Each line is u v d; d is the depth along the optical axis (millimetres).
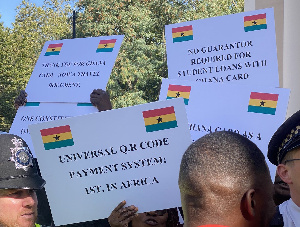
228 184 1224
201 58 2557
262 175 1270
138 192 2109
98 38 3070
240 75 2490
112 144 2098
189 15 22547
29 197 1904
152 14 23125
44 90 3059
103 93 2938
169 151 2076
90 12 22141
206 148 1283
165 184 2092
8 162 1857
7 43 23062
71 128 2104
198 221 1235
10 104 22766
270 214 1275
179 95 2361
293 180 1509
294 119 1488
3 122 22656
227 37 2516
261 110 2225
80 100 2971
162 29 23203
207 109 2311
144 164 2096
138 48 21734
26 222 1893
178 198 2092
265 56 2455
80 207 2139
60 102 3027
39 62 3123
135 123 2078
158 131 2070
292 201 1570
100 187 2125
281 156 1542
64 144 2115
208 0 22969
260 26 2469
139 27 21969
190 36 2580
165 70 22406
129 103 20766
